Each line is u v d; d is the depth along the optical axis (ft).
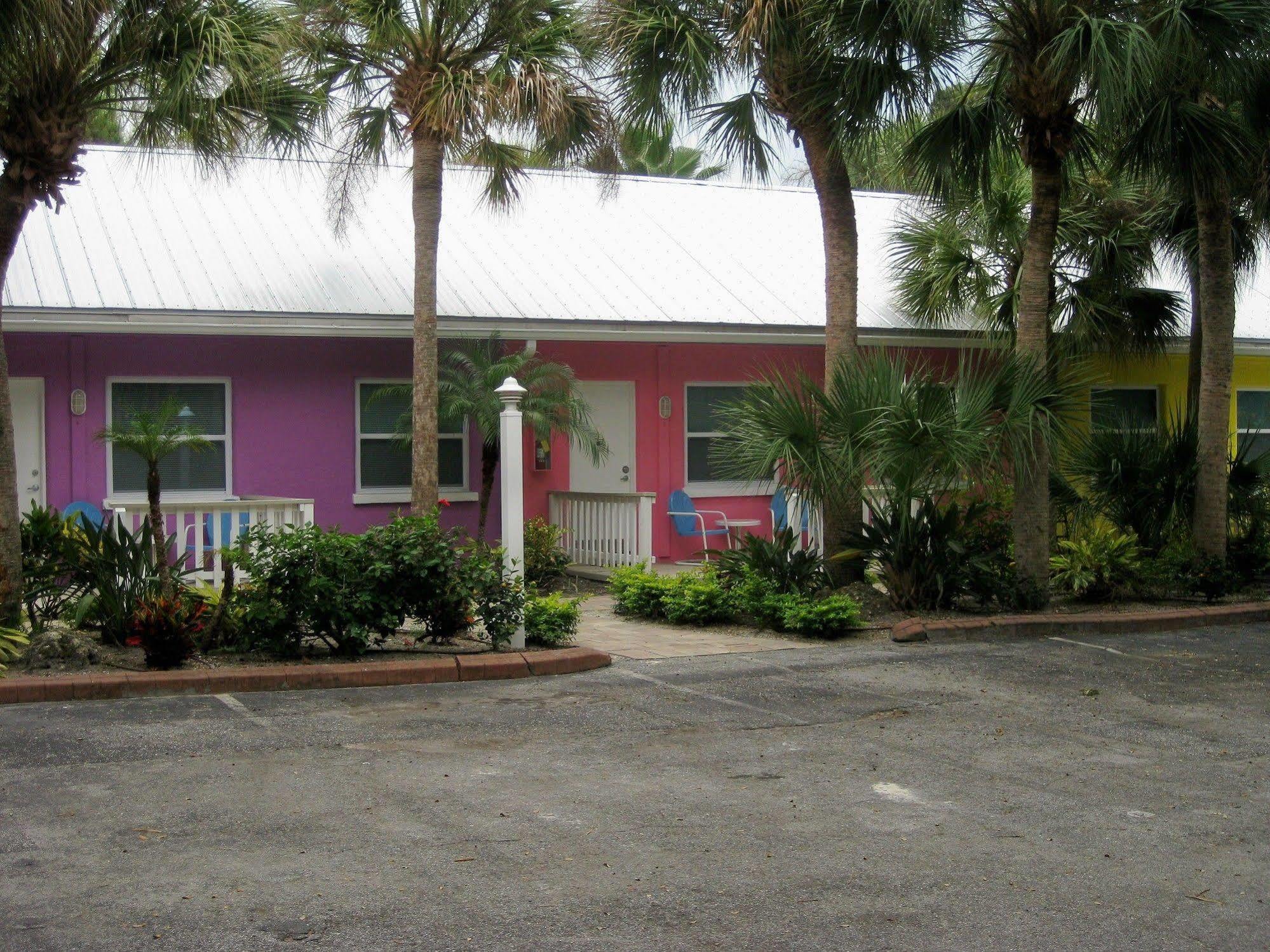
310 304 46.32
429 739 24.18
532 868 17.16
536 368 47.78
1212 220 43.65
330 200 49.26
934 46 37.06
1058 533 47.26
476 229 56.03
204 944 14.51
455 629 32.32
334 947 14.49
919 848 18.24
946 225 53.36
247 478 47.55
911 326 55.26
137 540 36.42
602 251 56.80
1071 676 31.30
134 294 44.29
